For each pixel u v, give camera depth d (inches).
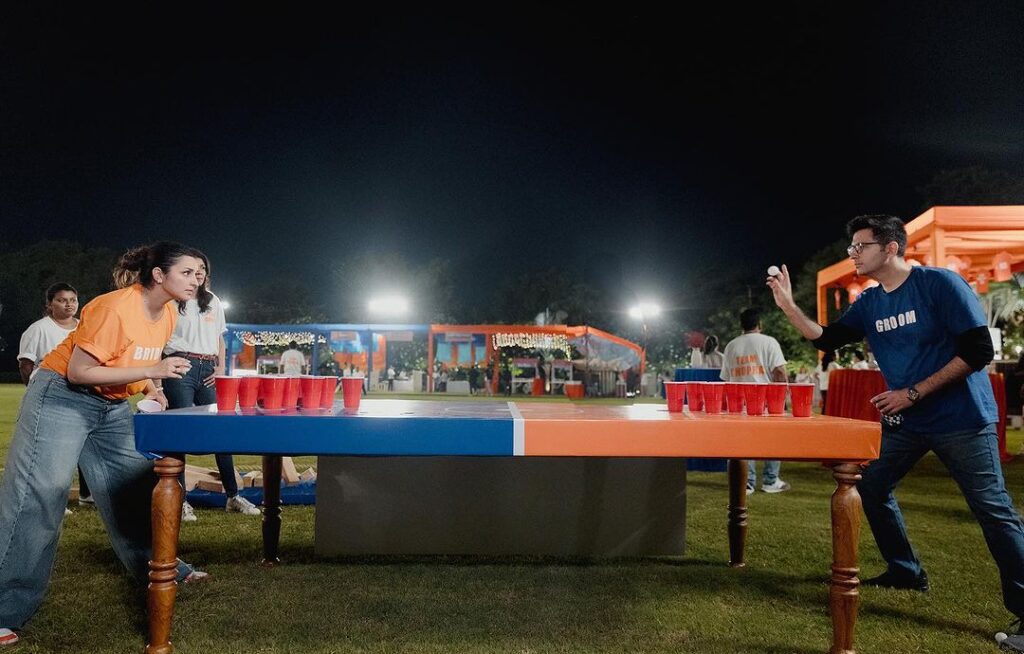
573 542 166.1
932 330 129.1
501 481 165.5
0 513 111.7
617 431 105.6
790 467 350.9
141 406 114.8
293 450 104.2
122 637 113.4
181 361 112.2
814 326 147.6
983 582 149.4
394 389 1262.3
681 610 129.4
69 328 210.4
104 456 123.6
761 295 1572.3
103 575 145.9
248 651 108.3
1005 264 409.7
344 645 111.0
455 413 117.9
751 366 255.9
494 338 1135.6
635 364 1222.9
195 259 120.6
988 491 122.3
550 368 1194.0
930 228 338.6
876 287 140.6
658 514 167.3
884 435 137.3
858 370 313.7
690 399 126.6
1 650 108.1
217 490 227.6
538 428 105.2
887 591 143.3
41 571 114.7
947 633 120.7
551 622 122.3
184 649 108.6
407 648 110.1
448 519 164.6
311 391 120.2
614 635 116.8
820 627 121.6
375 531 163.9
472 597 134.8
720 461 318.0
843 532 107.8
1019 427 551.8
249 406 117.6
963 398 124.5
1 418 530.6
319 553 163.3
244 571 150.3
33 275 1908.2
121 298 114.9
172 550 105.7
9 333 1844.2
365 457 164.2
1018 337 634.2
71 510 209.9
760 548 176.2
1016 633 118.1
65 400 115.2
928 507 234.4
